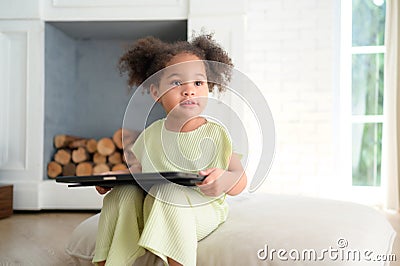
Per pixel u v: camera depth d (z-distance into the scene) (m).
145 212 1.38
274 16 3.88
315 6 3.84
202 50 1.60
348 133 4.00
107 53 4.20
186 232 1.33
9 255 2.10
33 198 3.45
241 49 3.37
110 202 1.40
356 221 1.64
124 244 1.35
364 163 4.02
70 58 4.09
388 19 3.73
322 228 1.49
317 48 3.84
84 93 4.22
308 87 3.84
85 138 4.17
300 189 3.82
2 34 3.54
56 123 3.79
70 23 3.62
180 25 3.64
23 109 3.53
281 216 1.63
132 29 3.79
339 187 3.85
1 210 3.16
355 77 4.04
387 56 3.74
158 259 1.45
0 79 3.52
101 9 3.50
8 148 3.53
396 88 3.70
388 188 3.71
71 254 1.69
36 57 3.53
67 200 3.48
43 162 3.55
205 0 3.40
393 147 3.71
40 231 2.69
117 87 4.21
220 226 1.56
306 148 3.83
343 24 3.99
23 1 3.52
